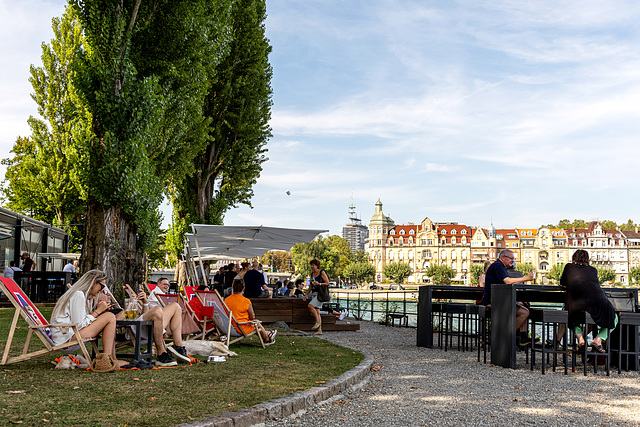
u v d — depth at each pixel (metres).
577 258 7.43
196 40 16.23
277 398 4.51
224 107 24.89
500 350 7.53
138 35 15.22
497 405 4.97
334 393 5.23
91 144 13.71
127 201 13.84
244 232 13.08
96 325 5.70
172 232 26.14
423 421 4.34
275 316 13.39
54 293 18.25
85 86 13.74
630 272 145.12
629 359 7.48
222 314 8.23
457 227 162.12
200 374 5.59
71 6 14.01
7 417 3.57
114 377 5.20
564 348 7.01
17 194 34.94
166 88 16.06
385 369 7.05
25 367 5.67
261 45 25.30
